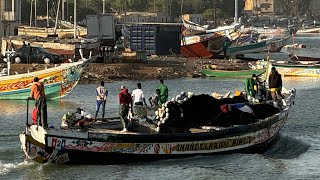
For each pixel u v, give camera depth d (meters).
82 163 28.30
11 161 29.83
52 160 27.92
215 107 31.53
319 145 34.75
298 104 49.94
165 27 85.38
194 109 30.70
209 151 30.02
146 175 27.88
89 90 56.00
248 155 31.38
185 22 101.19
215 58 85.81
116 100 50.50
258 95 38.12
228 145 30.58
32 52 65.94
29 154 27.81
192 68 71.88
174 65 73.06
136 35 85.75
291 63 71.56
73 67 49.72
